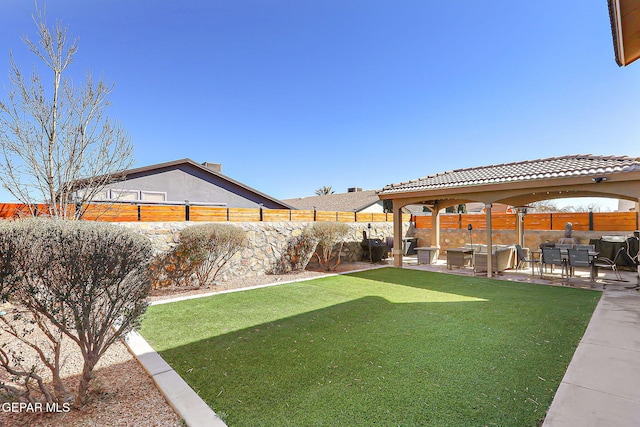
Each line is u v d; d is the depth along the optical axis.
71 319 2.85
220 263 9.81
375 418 2.78
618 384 3.28
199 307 6.73
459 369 3.69
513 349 4.25
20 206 8.17
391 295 7.63
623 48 5.28
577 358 3.93
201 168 16.48
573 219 12.73
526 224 13.83
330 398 3.12
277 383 3.43
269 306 6.75
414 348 4.33
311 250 12.24
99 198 9.85
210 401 3.09
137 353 4.23
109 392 3.30
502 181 9.59
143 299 3.44
